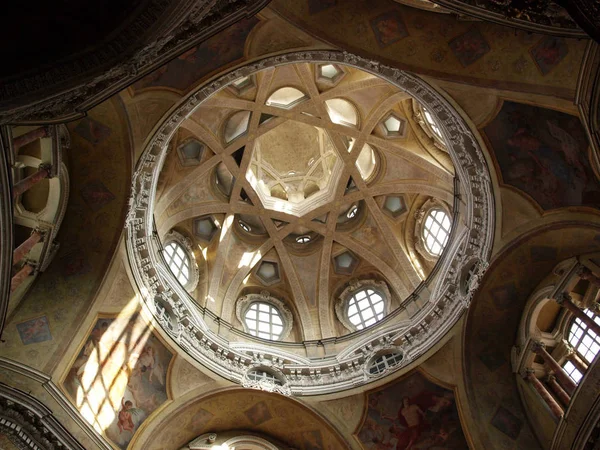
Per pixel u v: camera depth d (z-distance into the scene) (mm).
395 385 22594
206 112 25641
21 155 17781
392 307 26859
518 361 21438
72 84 11930
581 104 16188
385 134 26953
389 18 17031
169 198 25766
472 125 19000
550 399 20188
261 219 28812
